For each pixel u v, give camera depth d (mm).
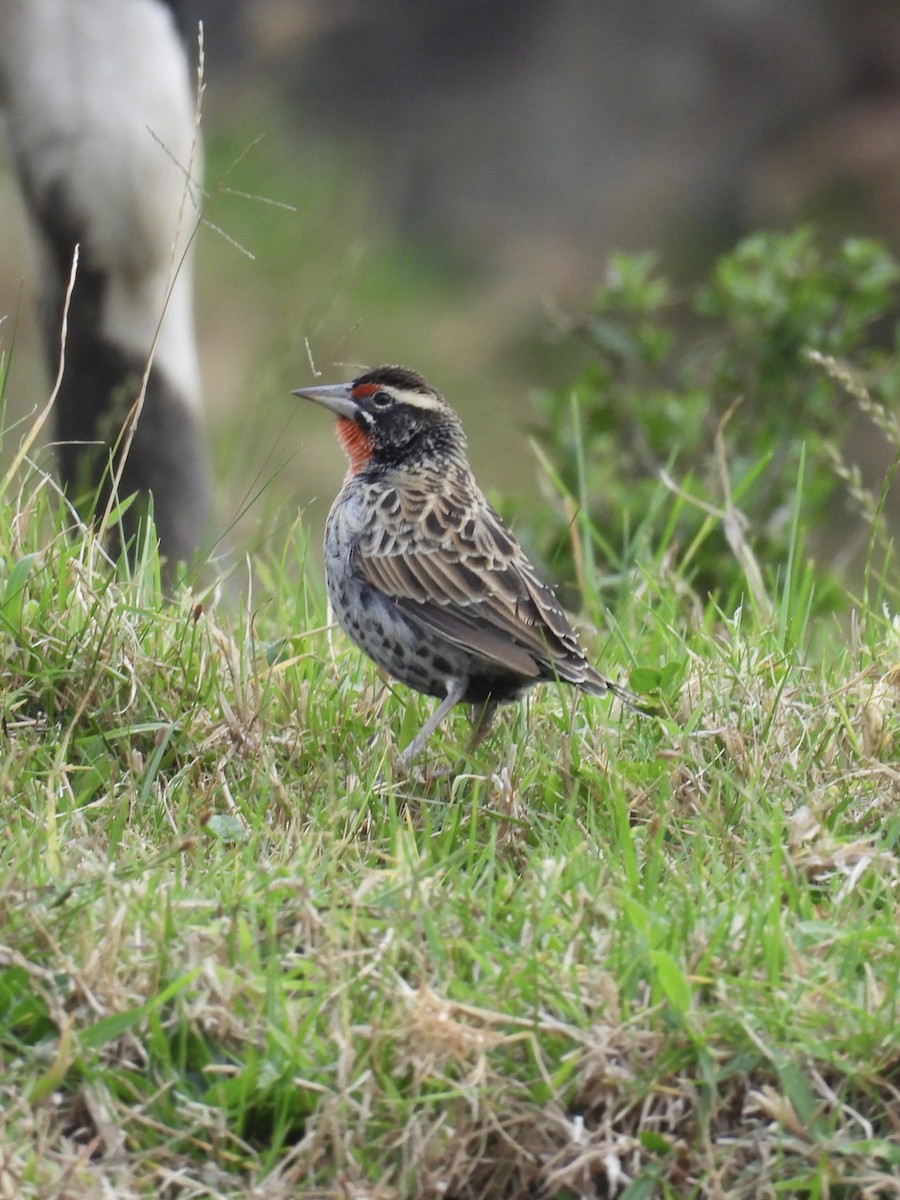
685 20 38219
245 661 9891
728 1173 6902
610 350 16750
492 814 8859
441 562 9977
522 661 9703
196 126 11250
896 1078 7047
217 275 33125
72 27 12602
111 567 10609
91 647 9633
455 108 38688
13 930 7309
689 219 36969
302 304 32875
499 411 32531
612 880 8078
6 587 9711
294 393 10938
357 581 10188
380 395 10766
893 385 16453
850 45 37969
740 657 10312
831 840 8219
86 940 7254
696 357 16938
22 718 9469
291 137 38188
